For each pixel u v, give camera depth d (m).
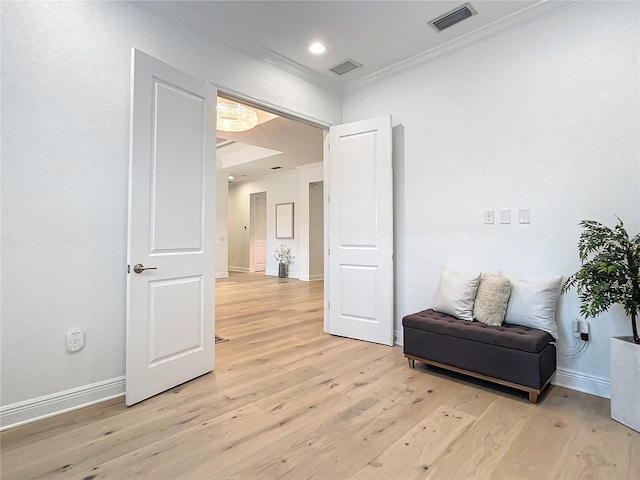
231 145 7.68
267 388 2.39
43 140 2.00
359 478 1.48
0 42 1.86
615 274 1.94
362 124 3.52
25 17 1.95
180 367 2.44
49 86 2.02
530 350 2.15
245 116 4.64
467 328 2.45
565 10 2.45
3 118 1.87
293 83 3.42
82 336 2.13
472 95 2.93
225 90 2.87
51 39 2.03
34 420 1.94
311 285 7.50
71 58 2.10
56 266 2.04
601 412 2.05
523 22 2.62
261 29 2.78
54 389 2.03
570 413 2.04
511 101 2.71
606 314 2.28
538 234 2.56
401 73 3.41
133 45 2.36
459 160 3.00
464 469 1.54
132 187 2.16
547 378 2.24
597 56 2.33
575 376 2.39
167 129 2.38
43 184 2.00
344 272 3.64
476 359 2.39
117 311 2.28
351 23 2.71
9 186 1.89
